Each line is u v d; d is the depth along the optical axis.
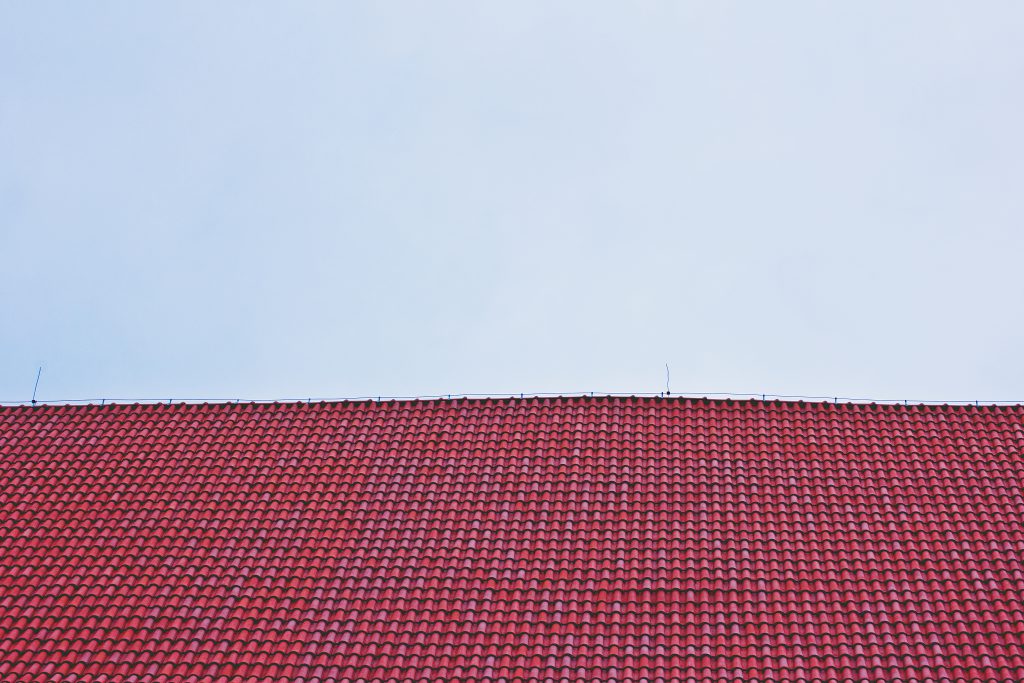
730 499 14.61
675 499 14.63
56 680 12.09
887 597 12.66
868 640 12.06
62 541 14.58
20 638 12.77
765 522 14.17
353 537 14.34
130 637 12.72
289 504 15.12
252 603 13.24
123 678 12.06
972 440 15.51
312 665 12.20
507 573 13.46
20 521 15.12
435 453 16.02
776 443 15.75
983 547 13.39
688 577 13.17
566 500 14.78
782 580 13.09
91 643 12.64
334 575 13.66
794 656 11.91
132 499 15.45
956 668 11.53
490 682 11.73
